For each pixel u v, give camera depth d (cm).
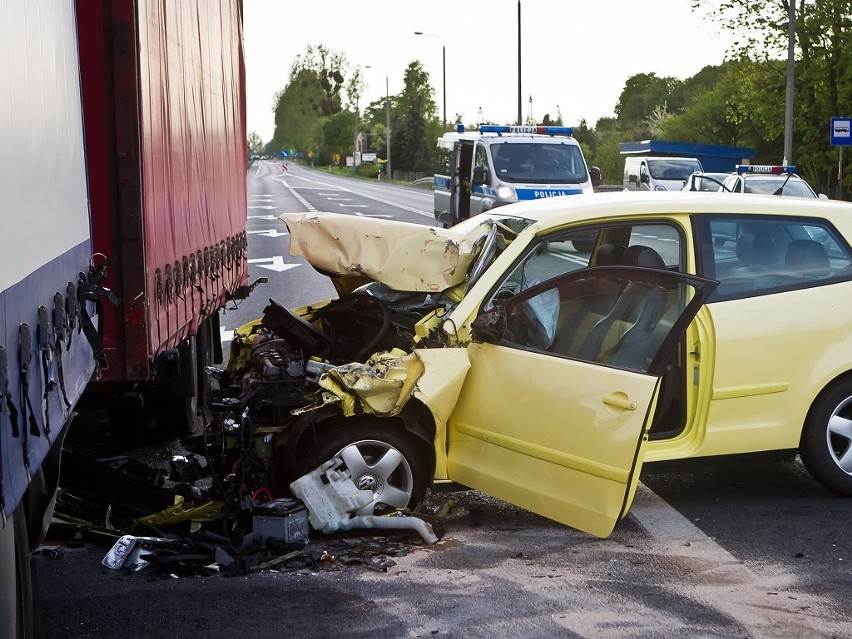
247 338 721
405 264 630
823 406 646
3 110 283
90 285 402
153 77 565
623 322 550
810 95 3956
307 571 535
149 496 622
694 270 634
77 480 615
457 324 598
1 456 271
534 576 529
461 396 598
